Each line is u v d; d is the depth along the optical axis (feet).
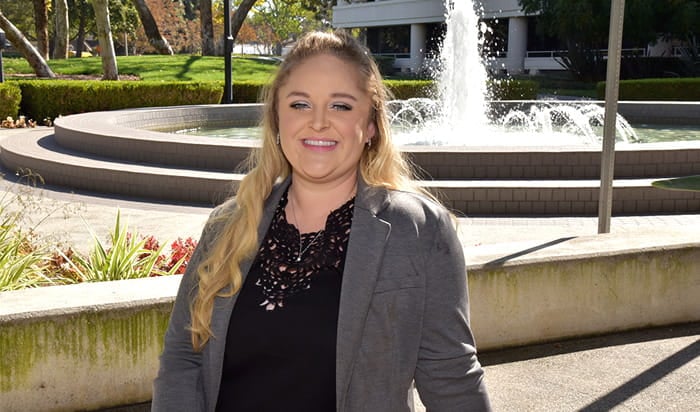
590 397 11.84
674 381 12.34
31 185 35.24
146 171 32.73
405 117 65.00
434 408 5.54
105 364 11.40
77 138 40.65
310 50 5.77
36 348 10.94
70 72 92.68
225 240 5.75
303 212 5.93
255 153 6.50
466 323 5.49
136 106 66.90
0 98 61.41
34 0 103.35
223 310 5.58
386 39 172.45
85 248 23.06
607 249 14.24
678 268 14.62
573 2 104.53
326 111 5.66
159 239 24.54
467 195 28.73
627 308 14.43
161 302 11.57
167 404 5.75
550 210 28.86
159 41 114.32
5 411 10.93
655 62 114.83
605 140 16.61
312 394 5.36
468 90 60.08
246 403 5.47
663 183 10.43
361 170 5.84
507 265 13.48
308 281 5.49
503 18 145.69
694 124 56.85
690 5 100.94
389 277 5.32
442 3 144.25
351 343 5.23
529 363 13.19
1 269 14.05
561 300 13.97
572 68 119.34
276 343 5.40
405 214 5.50
